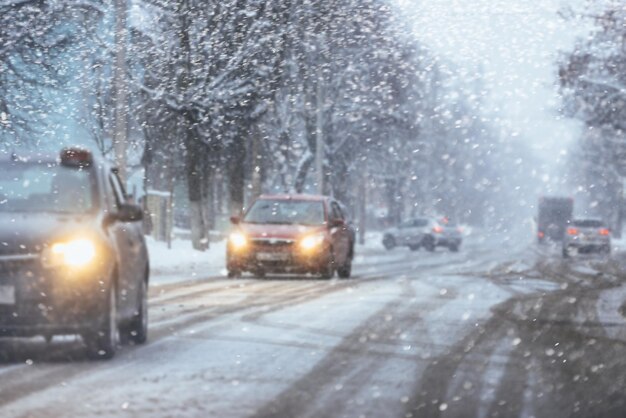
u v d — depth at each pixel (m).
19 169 15.48
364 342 15.72
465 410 10.42
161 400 10.73
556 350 15.19
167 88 44.22
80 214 14.75
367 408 10.42
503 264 44.94
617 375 12.95
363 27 35.16
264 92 46.22
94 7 35.97
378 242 93.62
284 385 11.73
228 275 34.47
